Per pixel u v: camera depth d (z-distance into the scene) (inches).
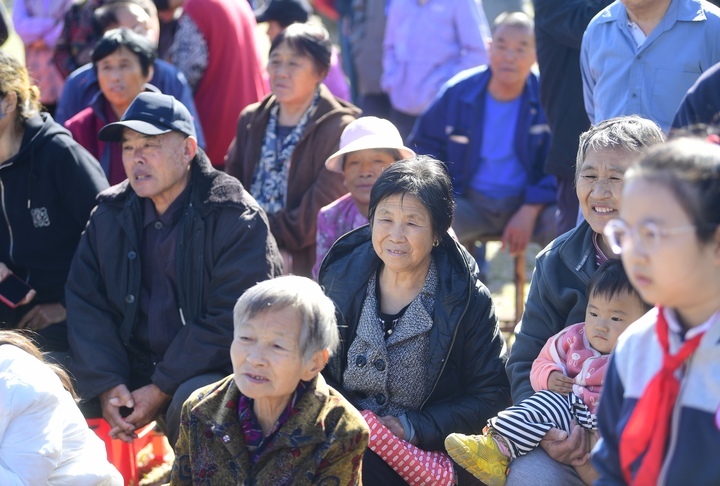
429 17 344.5
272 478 119.3
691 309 93.4
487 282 330.0
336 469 121.1
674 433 93.4
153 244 184.5
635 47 181.5
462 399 159.5
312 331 119.9
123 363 186.1
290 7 331.9
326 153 235.5
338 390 158.4
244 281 179.5
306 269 239.6
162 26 307.9
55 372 144.8
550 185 275.1
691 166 87.6
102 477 141.9
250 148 246.5
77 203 202.5
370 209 157.6
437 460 153.0
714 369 91.8
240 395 124.5
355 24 395.2
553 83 224.7
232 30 286.5
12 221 202.5
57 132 203.2
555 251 153.7
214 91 287.3
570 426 141.6
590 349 144.1
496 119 278.8
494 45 273.7
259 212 184.4
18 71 197.2
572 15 215.2
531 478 138.6
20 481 129.6
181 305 183.2
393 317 157.6
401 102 352.8
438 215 153.2
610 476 101.7
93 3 302.5
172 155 179.5
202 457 123.5
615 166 142.2
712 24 176.2
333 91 310.5
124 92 241.3
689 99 146.8
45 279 205.5
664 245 87.1
